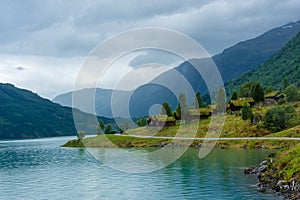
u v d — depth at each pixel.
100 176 93.06
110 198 68.38
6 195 74.44
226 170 93.12
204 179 81.88
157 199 66.12
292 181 66.12
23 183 88.06
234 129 171.62
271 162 85.88
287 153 83.19
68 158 146.25
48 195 73.19
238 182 76.81
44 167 118.75
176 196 67.44
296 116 166.75
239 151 137.38
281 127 164.00
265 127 167.25
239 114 189.75
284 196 62.66
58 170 109.38
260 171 85.25
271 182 72.38
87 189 77.25
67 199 69.25
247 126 170.75
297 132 149.38
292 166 71.88
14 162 139.25
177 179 83.25
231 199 63.22
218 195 66.44
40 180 91.50
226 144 156.50
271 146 142.75
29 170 112.31
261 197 63.16
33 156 165.00
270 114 166.88
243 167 97.00
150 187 76.00
